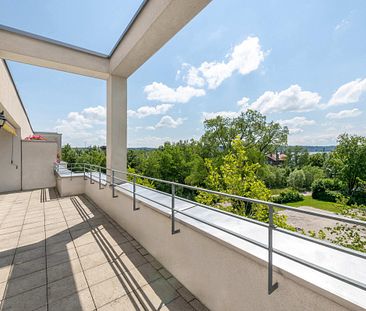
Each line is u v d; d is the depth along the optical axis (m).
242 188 8.70
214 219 2.03
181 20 2.81
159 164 22.55
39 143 7.57
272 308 1.22
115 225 3.70
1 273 2.24
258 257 1.29
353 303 0.87
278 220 7.16
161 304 1.79
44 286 2.02
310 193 23.70
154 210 2.54
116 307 1.75
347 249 0.85
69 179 6.14
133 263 2.45
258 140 20.12
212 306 1.68
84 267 2.37
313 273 1.11
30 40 3.89
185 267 2.00
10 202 5.36
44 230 3.47
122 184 4.30
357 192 15.98
